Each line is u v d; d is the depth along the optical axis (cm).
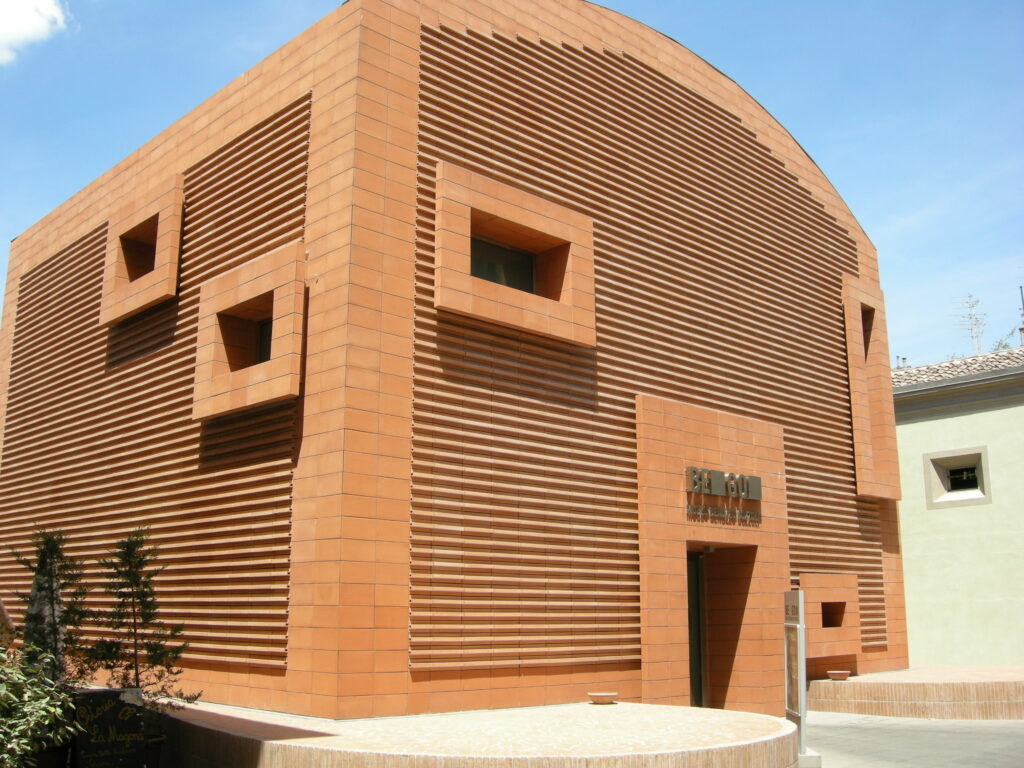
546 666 1522
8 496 2258
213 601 1531
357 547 1326
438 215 1499
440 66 1599
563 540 1588
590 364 1705
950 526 2945
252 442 1516
